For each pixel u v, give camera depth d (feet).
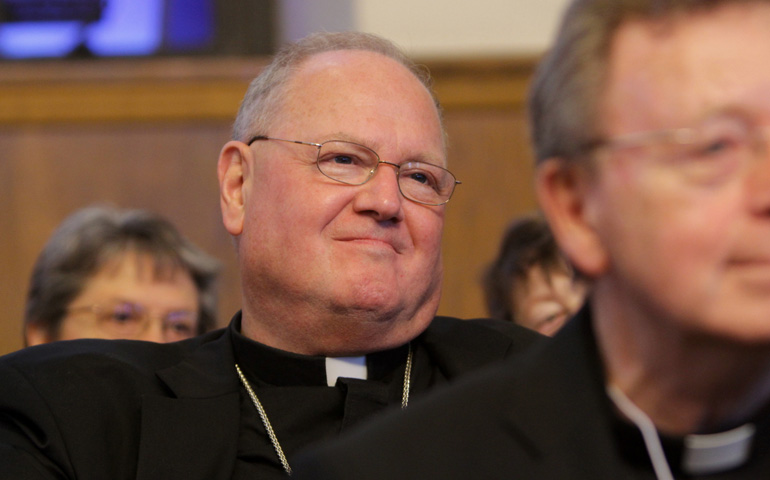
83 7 28.58
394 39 28.71
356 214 12.68
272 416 12.78
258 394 13.12
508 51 28.81
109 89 28.09
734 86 5.99
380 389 12.86
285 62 14.08
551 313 18.22
